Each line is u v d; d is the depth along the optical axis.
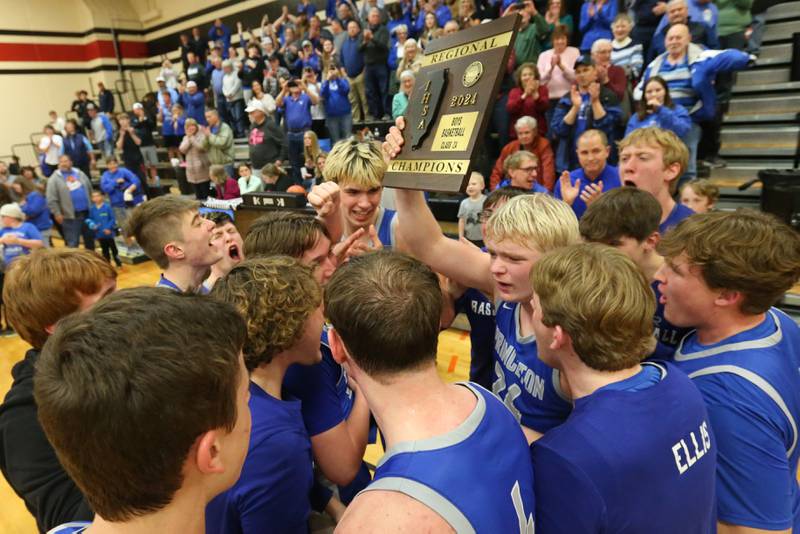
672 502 0.70
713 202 2.57
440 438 0.61
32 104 13.68
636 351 0.77
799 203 2.96
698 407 0.77
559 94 4.42
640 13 4.59
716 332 0.98
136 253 7.14
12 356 4.32
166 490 0.53
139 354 0.50
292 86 6.60
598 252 0.83
